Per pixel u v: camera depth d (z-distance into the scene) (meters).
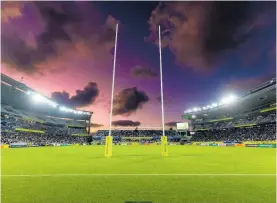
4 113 51.72
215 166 10.74
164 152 17.64
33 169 9.77
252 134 53.41
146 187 6.08
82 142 74.56
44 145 54.03
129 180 7.10
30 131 58.88
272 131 47.56
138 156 17.75
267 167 10.37
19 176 7.90
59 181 6.97
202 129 79.62
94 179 7.29
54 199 5.01
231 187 6.06
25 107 65.06
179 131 82.56
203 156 17.83
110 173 8.51
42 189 5.90
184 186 6.18
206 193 5.46
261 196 5.21
